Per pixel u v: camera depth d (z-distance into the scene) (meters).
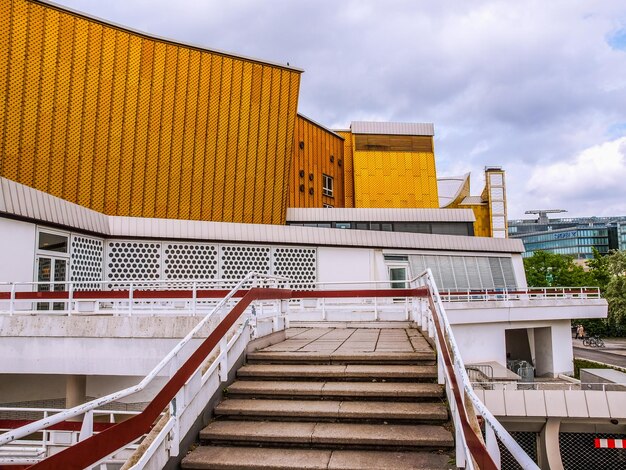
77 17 23.81
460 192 61.44
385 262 28.05
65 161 23.38
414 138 44.16
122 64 25.27
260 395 6.71
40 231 17.59
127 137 25.39
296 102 30.78
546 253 63.28
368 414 5.99
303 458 5.29
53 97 23.05
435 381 6.91
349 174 43.31
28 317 11.69
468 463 4.21
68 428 10.54
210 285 23.31
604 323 56.09
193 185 27.34
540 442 18.50
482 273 31.75
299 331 12.13
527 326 27.84
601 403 17.70
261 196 29.67
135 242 22.48
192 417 5.72
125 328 11.48
